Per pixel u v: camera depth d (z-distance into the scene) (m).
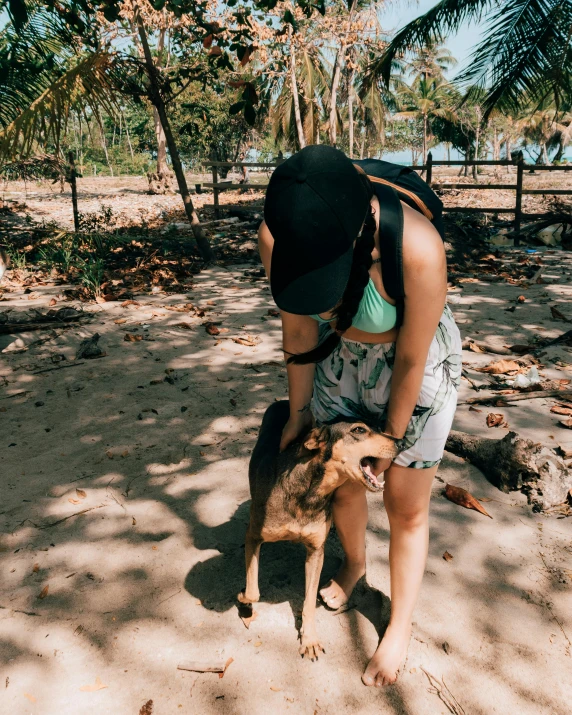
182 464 4.24
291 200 1.93
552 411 4.84
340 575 3.01
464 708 2.48
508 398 5.04
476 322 7.14
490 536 3.46
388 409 2.44
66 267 10.06
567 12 10.72
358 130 44.62
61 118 8.41
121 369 5.85
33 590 3.12
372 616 2.94
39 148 10.54
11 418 4.89
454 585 3.10
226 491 3.92
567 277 9.34
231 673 2.64
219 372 5.76
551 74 11.41
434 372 2.44
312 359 2.36
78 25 8.24
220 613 2.96
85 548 3.41
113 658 2.72
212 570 3.23
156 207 21.38
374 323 2.22
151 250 11.70
